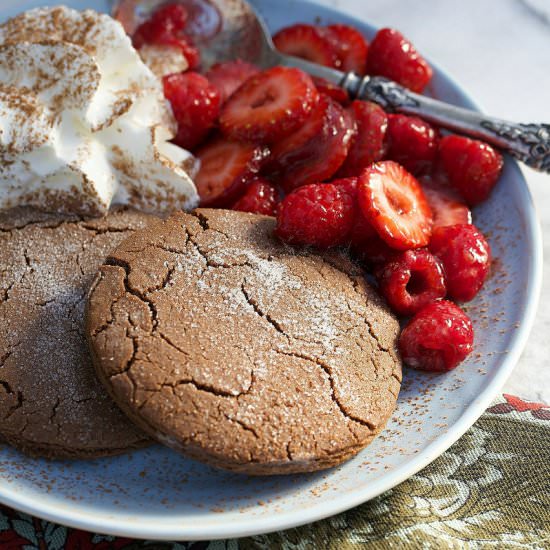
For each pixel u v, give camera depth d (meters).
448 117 0.47
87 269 0.43
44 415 0.40
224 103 0.48
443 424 0.41
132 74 0.46
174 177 0.45
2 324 0.41
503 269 0.44
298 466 0.40
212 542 0.40
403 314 0.43
